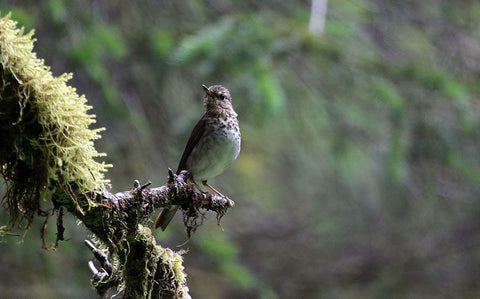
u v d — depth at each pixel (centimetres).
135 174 1323
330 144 1482
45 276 1255
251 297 1480
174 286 532
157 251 526
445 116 1303
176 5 1388
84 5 1249
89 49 1155
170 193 525
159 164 1337
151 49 1270
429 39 1449
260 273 1748
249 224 1867
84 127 465
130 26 1349
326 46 1243
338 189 1888
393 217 1820
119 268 515
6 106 443
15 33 445
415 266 1755
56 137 454
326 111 1422
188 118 1221
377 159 1442
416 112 1274
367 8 1422
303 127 1512
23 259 1270
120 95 1305
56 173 456
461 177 1472
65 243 1148
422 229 1806
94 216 474
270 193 1895
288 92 1352
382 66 1284
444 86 1234
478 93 1303
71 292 1255
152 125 1369
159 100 1383
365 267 1781
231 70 1135
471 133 1300
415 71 1260
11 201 467
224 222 1809
